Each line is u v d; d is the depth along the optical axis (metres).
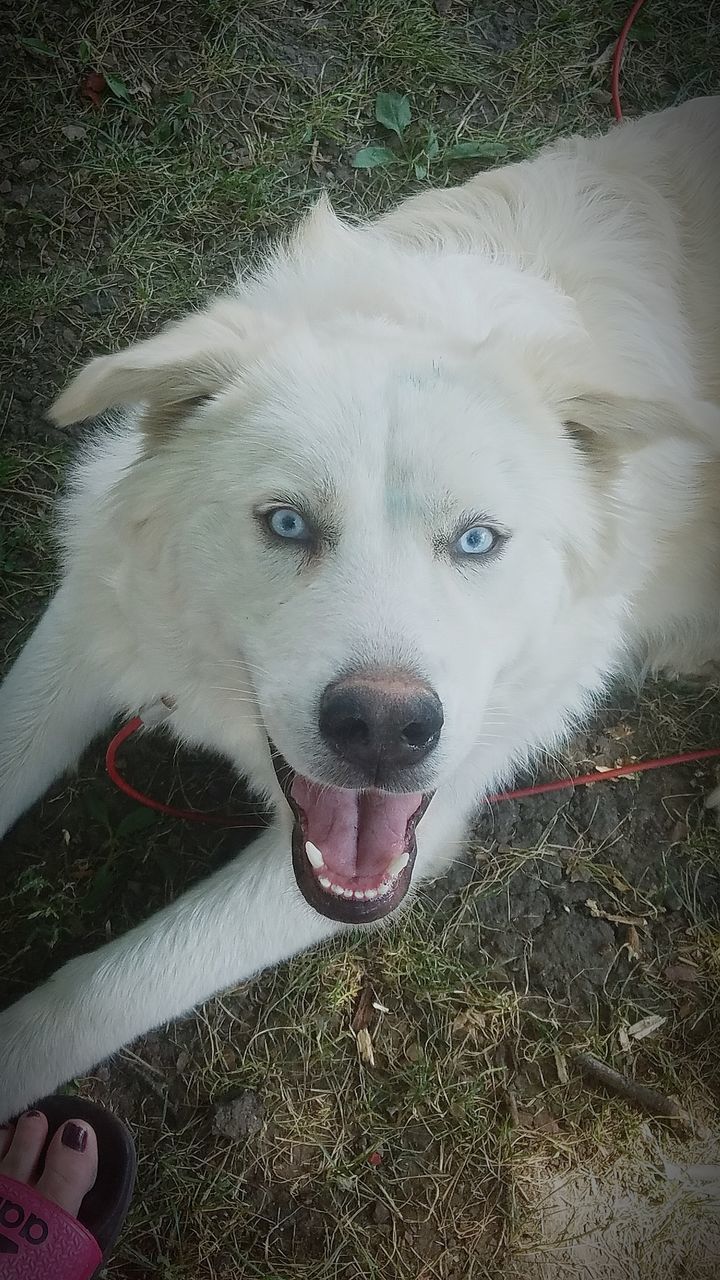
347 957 0.67
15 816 0.65
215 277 0.84
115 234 0.84
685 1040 0.68
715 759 0.77
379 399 0.45
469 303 0.55
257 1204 0.61
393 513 0.45
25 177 0.84
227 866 0.63
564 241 0.64
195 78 0.89
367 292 0.54
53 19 0.88
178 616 0.50
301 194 0.87
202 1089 0.63
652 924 0.71
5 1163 0.56
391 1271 0.60
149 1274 0.59
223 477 0.47
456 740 0.45
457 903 0.70
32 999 0.58
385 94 0.90
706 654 0.78
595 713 0.77
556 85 0.94
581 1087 0.66
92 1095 0.62
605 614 0.57
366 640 0.43
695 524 0.66
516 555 0.48
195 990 0.59
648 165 0.70
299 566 0.46
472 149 0.90
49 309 0.80
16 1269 0.53
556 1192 0.63
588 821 0.74
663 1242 0.62
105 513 0.54
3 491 0.75
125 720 0.69
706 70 0.96
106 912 0.66
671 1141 0.65
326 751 0.44
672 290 0.67
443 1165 0.63
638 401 0.48
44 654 0.62
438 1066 0.65
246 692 0.50
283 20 0.91
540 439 0.49
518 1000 0.68
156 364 0.46
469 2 0.95
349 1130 0.63
